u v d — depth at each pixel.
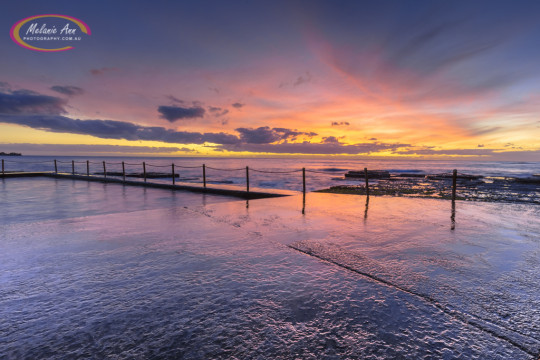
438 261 3.25
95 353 1.74
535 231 4.61
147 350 1.77
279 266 3.09
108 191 12.31
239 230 4.68
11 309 2.21
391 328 1.97
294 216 5.88
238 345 1.81
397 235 4.37
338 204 7.54
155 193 11.73
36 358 1.69
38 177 19.73
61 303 2.31
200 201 9.54
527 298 2.40
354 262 3.22
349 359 1.68
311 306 2.26
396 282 2.70
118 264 3.15
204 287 2.59
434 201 8.09
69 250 3.62
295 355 1.71
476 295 2.45
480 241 4.04
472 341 1.84
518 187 17.66
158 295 2.44
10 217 6.83
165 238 4.19
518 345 1.80
